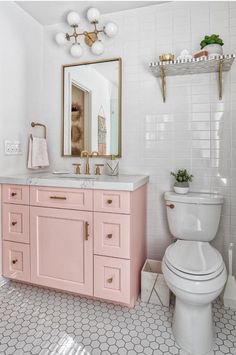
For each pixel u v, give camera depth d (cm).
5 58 185
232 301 164
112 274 153
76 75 216
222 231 181
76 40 206
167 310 161
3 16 182
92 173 214
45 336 136
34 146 207
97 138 210
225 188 180
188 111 186
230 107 177
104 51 207
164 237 197
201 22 183
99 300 171
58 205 164
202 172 184
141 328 143
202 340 125
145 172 199
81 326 144
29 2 192
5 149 188
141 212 180
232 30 175
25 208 174
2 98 183
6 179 177
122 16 202
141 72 197
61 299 172
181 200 167
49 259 169
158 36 193
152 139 196
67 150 221
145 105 197
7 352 125
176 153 190
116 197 150
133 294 161
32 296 175
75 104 217
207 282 116
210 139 182
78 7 198
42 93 227
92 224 156
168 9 190
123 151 204
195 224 165
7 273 182
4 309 159
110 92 205
